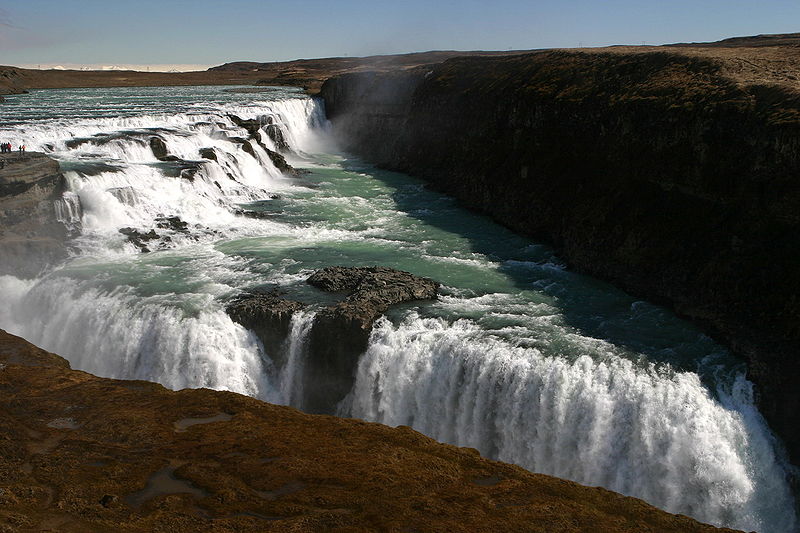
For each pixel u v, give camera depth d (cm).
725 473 2848
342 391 3525
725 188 3941
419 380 3344
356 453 2547
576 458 3036
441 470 2455
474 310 3766
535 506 2245
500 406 3184
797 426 2934
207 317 3600
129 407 2838
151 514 2122
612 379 3086
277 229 5288
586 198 4953
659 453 2917
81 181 4834
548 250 4944
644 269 4147
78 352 3784
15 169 4316
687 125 4281
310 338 3500
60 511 2117
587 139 5288
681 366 3203
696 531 2181
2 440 2494
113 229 4775
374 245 4956
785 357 3134
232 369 3541
